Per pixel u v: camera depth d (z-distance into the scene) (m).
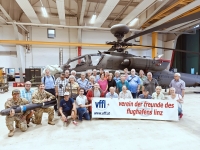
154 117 4.15
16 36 12.59
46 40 14.10
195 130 3.45
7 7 11.20
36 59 13.92
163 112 4.11
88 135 3.19
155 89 4.73
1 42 12.41
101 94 4.51
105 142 2.88
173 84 4.59
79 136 3.14
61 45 13.98
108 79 4.84
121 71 6.39
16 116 3.37
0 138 3.07
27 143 2.85
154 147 2.69
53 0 11.64
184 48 15.78
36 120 3.82
